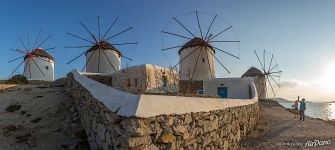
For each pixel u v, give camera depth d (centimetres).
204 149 750
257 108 1928
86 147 923
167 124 582
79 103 1255
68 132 1062
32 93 1855
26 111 1362
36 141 995
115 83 2130
